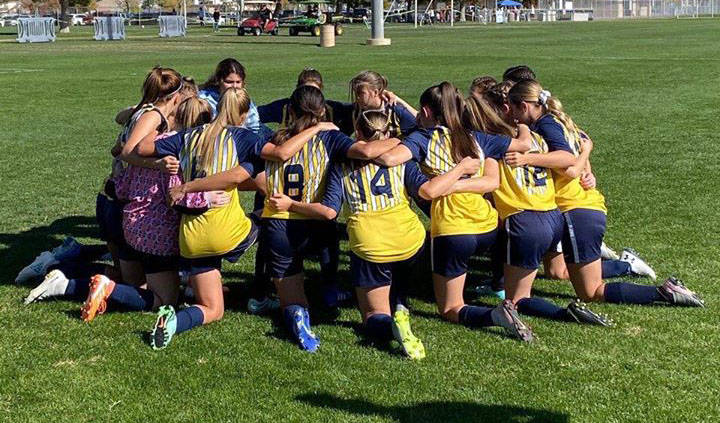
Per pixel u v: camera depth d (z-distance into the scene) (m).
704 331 4.95
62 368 4.50
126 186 5.34
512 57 28.89
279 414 3.98
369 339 4.94
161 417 3.96
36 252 6.90
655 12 103.69
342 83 20.27
